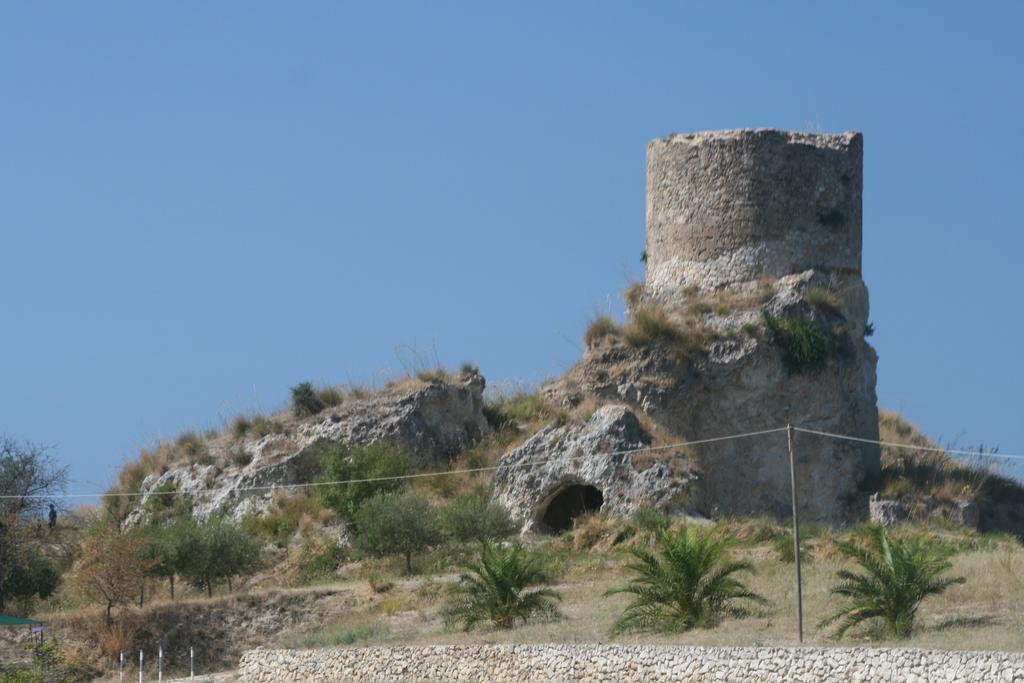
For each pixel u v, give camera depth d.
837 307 199.75
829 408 196.62
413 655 136.25
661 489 182.50
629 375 196.75
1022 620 127.75
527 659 130.25
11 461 191.25
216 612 164.62
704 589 138.50
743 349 195.25
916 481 197.25
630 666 125.00
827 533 168.38
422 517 178.62
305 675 140.50
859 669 115.75
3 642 160.38
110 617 163.38
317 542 188.25
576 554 173.50
